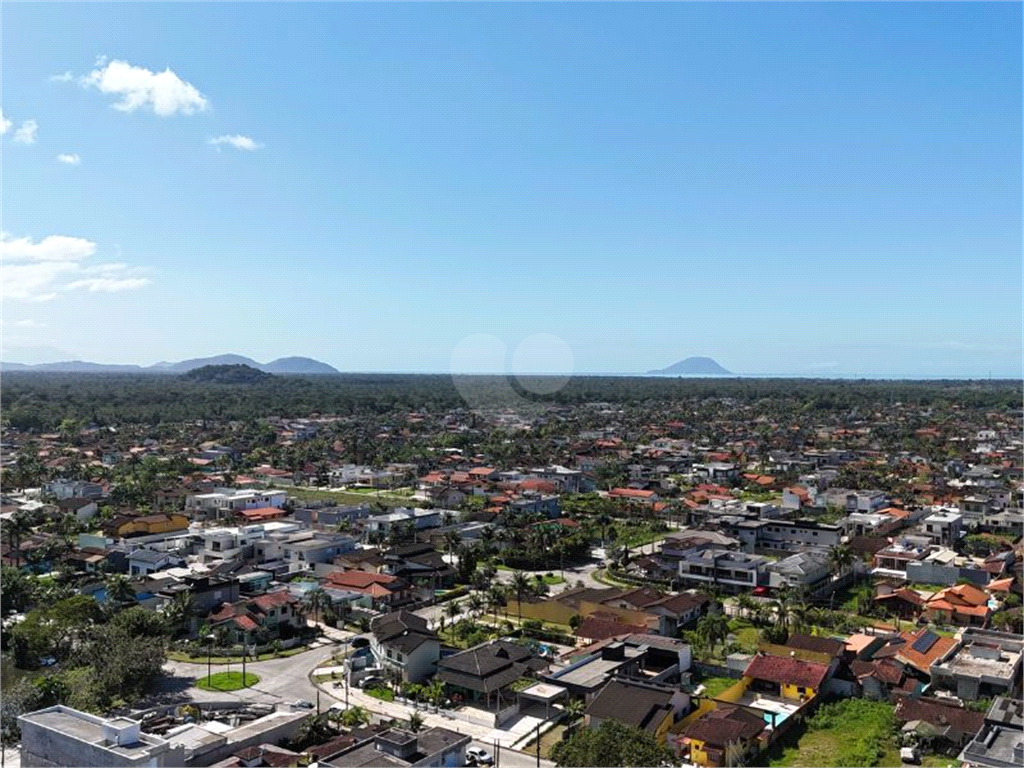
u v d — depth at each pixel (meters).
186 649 94.56
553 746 68.25
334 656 94.50
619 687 75.50
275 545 135.62
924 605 109.81
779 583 120.38
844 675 84.56
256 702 79.81
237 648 95.69
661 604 104.25
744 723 70.44
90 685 77.94
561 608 107.69
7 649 87.75
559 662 89.44
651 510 177.88
